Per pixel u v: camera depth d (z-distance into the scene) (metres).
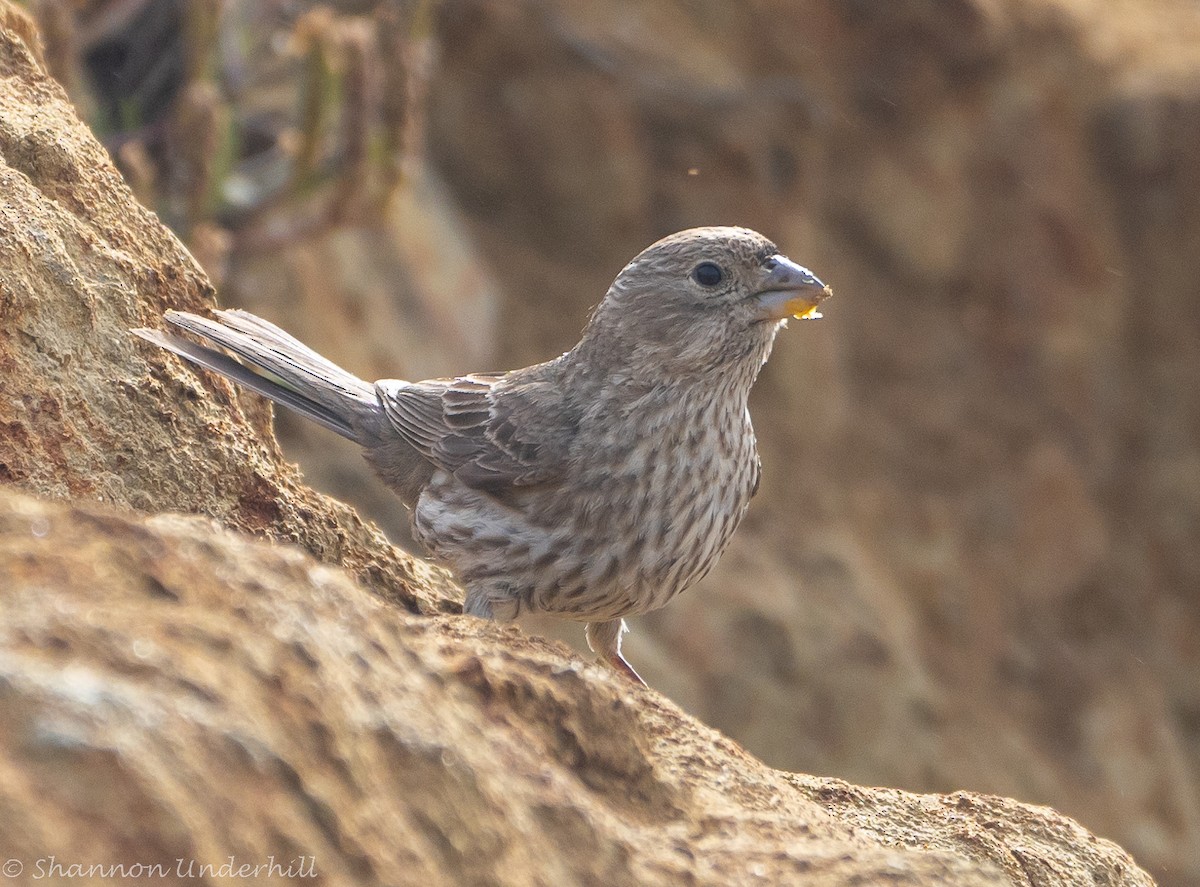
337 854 3.26
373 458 7.84
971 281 21.86
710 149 20.66
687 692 17.58
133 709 3.06
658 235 20.50
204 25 12.79
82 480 6.06
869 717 18.39
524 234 20.06
